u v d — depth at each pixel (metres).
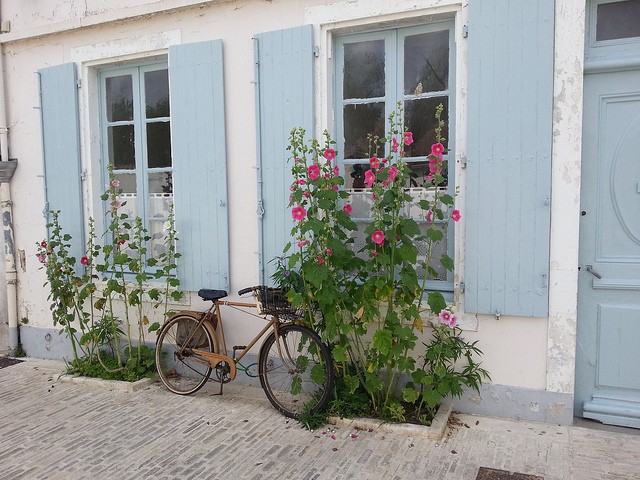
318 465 3.44
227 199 4.81
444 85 4.21
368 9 4.20
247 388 4.85
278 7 4.52
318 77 4.41
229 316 4.88
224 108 4.76
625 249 3.84
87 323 5.55
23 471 3.49
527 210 3.80
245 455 3.61
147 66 5.33
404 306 3.87
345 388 4.14
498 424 3.91
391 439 3.74
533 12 3.70
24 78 5.84
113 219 5.18
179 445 3.78
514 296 3.86
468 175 3.92
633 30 3.73
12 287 6.06
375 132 4.45
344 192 4.04
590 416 3.92
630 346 3.84
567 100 3.68
